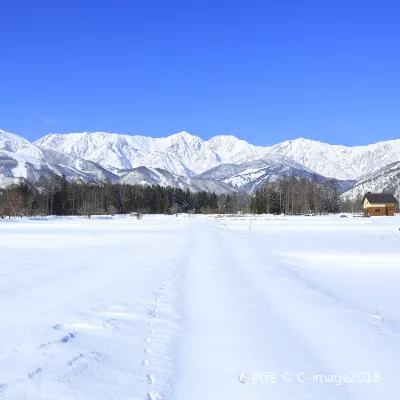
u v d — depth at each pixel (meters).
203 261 17.55
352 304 10.04
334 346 6.91
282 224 54.78
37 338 6.82
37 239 31.95
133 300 9.89
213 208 149.25
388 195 94.50
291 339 7.20
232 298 10.23
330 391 5.32
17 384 5.05
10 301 9.66
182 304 9.59
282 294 10.76
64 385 5.11
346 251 21.62
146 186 153.25
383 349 6.81
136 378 5.48
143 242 28.59
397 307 9.78
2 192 114.94
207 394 5.14
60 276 13.55
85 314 8.48
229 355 6.40
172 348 6.65
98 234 37.72
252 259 18.06
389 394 5.29
